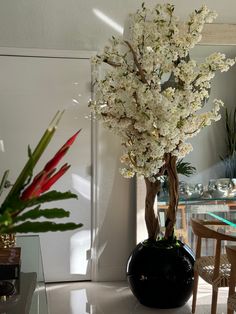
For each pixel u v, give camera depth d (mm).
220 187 3908
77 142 3857
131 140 2906
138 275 3270
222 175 3916
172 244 3316
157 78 2750
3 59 3699
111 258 3969
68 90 3811
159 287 3209
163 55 2656
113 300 3498
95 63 2865
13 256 1930
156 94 2617
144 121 2684
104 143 3889
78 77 3814
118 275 3984
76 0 3756
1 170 3748
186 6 3879
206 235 2898
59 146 3814
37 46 3730
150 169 2814
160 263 3207
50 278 3889
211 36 3861
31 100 3762
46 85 3777
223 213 3846
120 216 3953
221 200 3904
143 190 3861
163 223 3824
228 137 3922
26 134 3768
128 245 3980
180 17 3875
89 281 3961
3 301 1773
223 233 2938
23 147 3764
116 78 2787
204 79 2697
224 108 3898
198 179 3891
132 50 2752
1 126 3730
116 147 3914
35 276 2104
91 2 3773
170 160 3152
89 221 3922
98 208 3914
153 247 3291
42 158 3791
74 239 3910
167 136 2697
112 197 3934
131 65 2844
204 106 3859
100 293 3658
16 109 3746
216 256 2789
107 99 2830
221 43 3881
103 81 2834
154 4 3846
